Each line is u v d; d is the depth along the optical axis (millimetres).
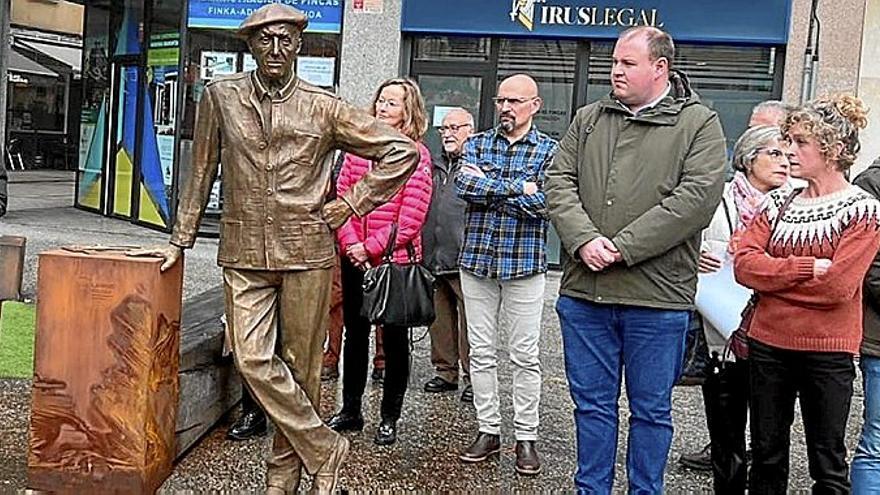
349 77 10797
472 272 4785
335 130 3809
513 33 10438
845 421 3773
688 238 3893
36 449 3898
